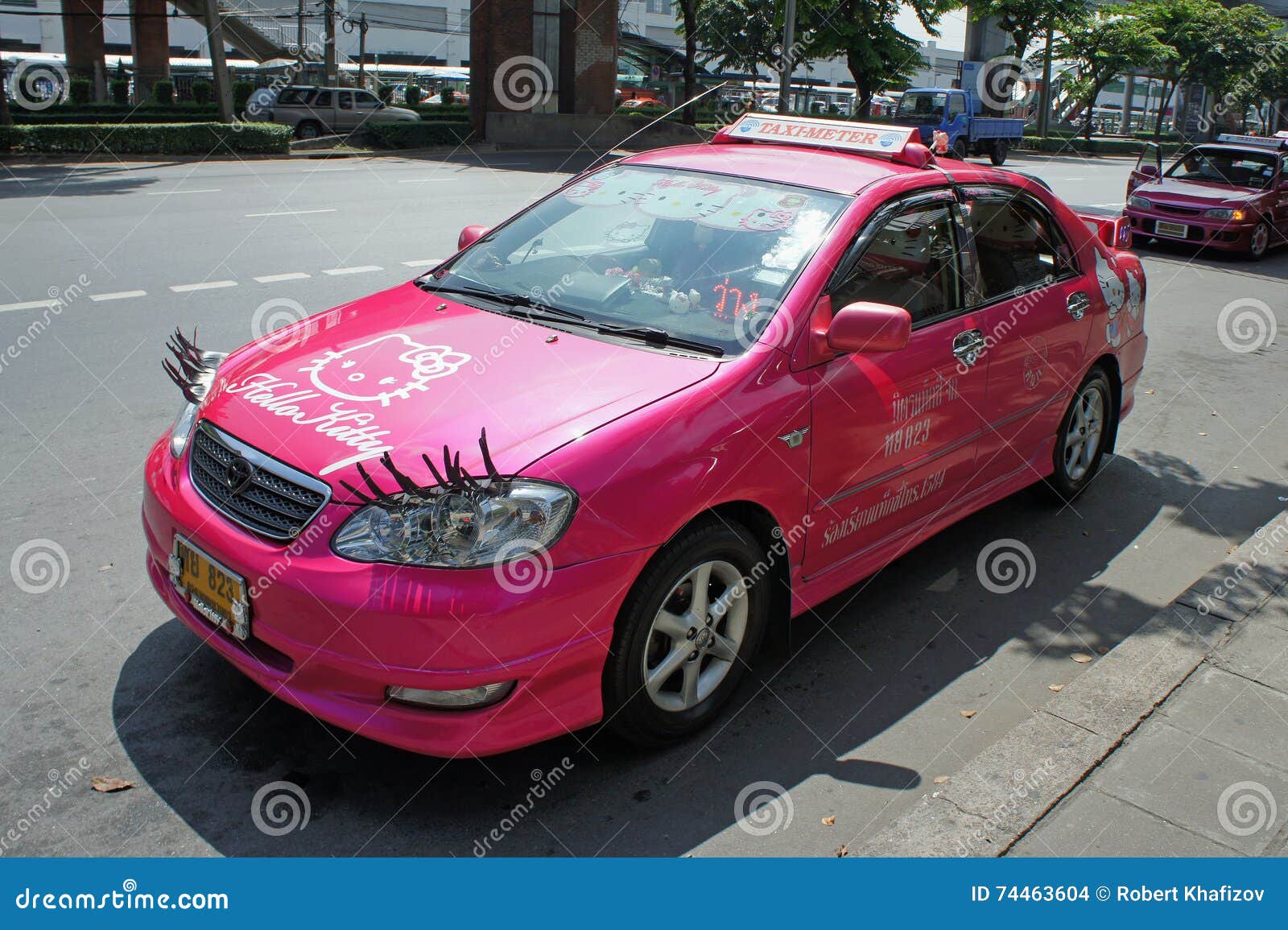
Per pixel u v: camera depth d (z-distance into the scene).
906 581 4.57
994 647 4.07
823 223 3.76
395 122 29.27
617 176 4.40
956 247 4.24
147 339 7.51
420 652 2.67
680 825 2.98
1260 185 15.46
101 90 39.56
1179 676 3.74
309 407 3.12
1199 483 5.90
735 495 3.16
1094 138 52.31
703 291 3.62
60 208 13.98
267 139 25.12
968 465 4.38
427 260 10.95
